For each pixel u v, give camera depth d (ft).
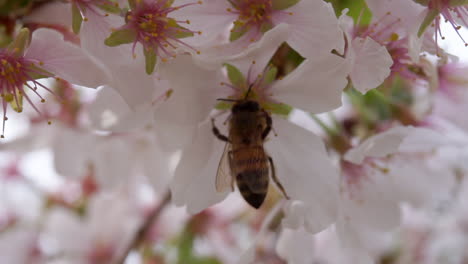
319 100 0.54
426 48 0.54
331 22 0.52
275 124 0.56
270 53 0.53
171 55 0.54
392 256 0.75
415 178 0.63
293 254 0.59
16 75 0.54
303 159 0.56
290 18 0.54
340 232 0.60
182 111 0.54
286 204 0.56
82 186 0.74
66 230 0.72
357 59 0.53
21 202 0.74
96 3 0.54
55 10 0.55
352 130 0.64
